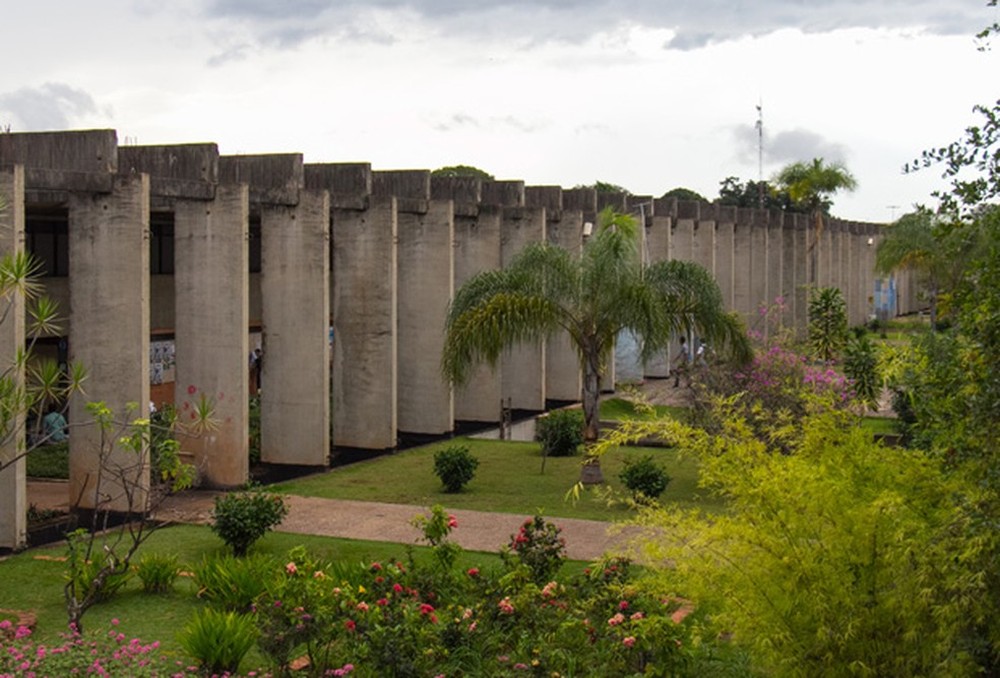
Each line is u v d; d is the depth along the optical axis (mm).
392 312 23031
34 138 17172
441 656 8781
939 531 6957
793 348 24172
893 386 11406
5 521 14438
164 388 26125
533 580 10625
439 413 25188
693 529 7914
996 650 6793
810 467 7707
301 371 21172
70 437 16906
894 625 7219
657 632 8297
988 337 7000
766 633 7328
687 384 20125
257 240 29828
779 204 69750
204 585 11867
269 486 17906
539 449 23750
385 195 23000
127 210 16828
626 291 18703
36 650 8820
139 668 8547
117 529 15891
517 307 18703
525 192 30453
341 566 11055
